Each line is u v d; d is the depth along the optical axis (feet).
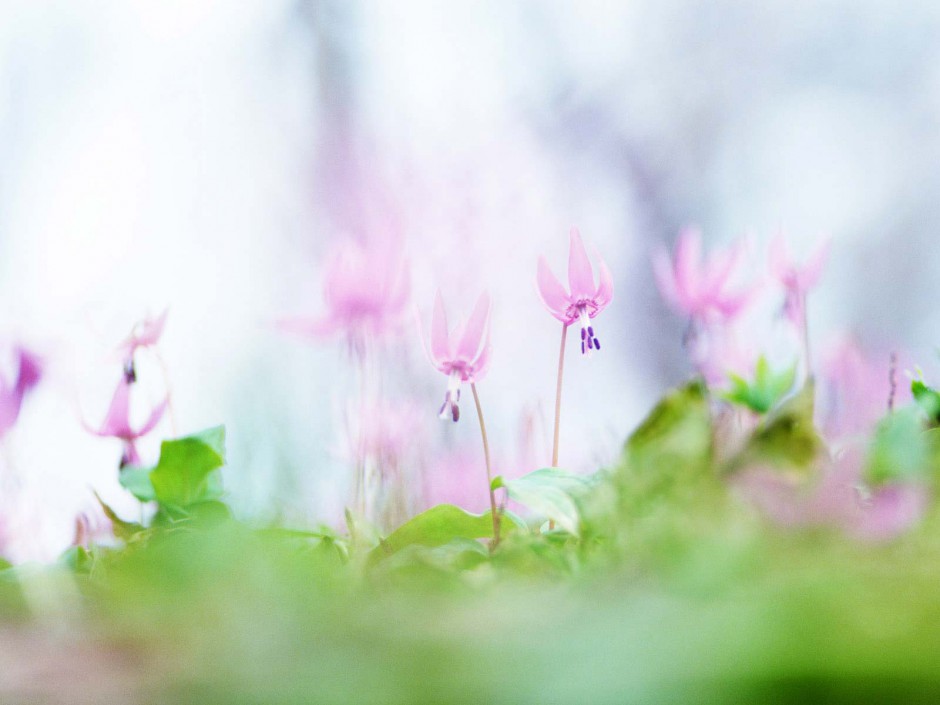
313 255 16.69
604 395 12.34
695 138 22.18
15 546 4.86
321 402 5.71
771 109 22.35
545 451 5.11
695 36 22.21
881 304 20.92
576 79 21.58
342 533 4.61
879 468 3.51
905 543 3.31
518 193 11.41
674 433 3.84
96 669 2.51
